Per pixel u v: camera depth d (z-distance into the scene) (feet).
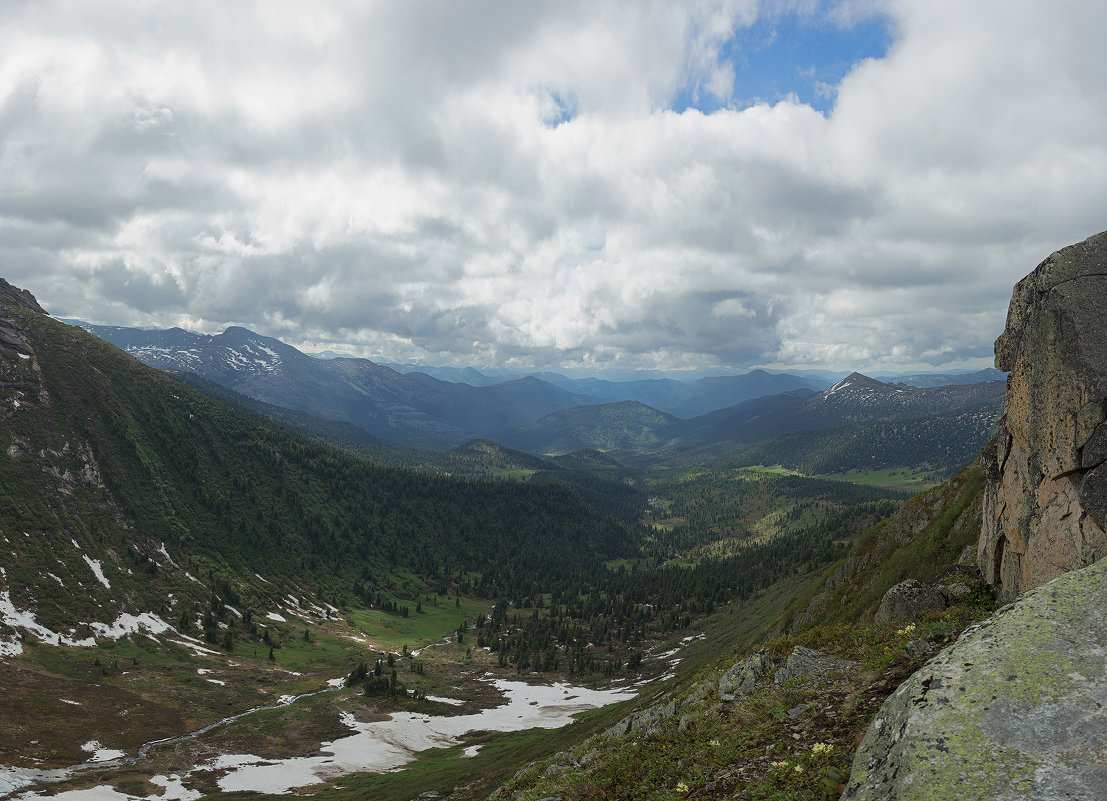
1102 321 51.88
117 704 439.63
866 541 187.62
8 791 293.64
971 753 22.39
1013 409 65.26
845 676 51.16
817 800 32.65
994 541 69.92
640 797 48.11
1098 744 20.90
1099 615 26.58
